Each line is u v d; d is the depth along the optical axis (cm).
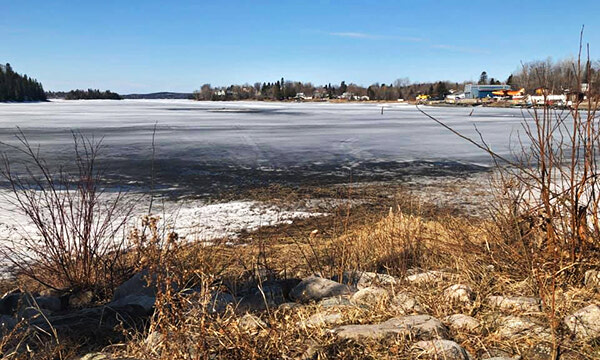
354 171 1592
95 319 323
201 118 5097
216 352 256
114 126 3709
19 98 16025
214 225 903
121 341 301
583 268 350
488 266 399
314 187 1308
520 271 370
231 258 613
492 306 322
